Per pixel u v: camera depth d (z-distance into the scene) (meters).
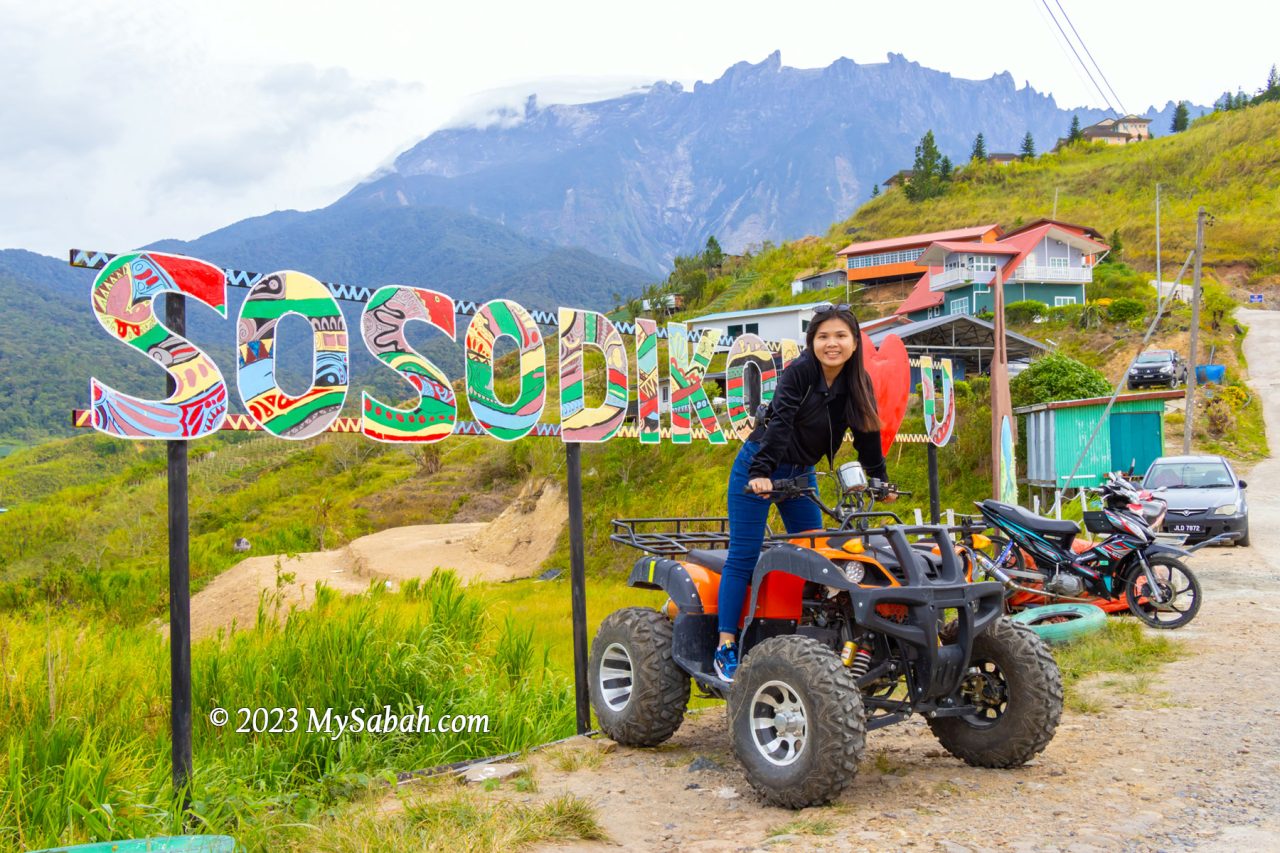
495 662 8.46
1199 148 125.25
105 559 39.91
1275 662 7.81
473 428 6.48
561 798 4.59
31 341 197.50
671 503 23.94
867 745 5.89
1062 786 4.78
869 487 5.28
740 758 4.83
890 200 142.25
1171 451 34.31
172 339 5.07
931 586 4.65
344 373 5.80
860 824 4.27
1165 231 94.62
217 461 56.94
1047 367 33.50
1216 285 73.62
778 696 4.82
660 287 125.81
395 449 56.75
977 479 27.75
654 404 8.21
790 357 10.63
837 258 108.12
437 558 33.06
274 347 5.50
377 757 6.13
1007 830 4.13
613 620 6.32
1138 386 41.50
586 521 29.16
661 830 4.46
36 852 3.90
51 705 5.69
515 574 29.58
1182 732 5.73
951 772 5.14
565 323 7.11
